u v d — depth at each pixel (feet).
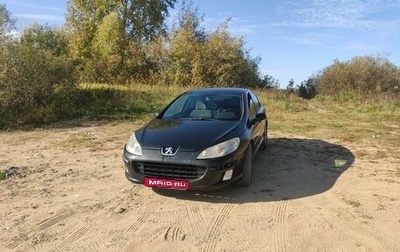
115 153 25.50
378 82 81.15
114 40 87.15
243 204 16.19
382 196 17.25
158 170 15.96
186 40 78.02
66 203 16.39
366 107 55.88
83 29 95.45
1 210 15.61
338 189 18.12
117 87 62.69
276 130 34.94
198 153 15.56
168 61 78.89
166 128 17.88
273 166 22.07
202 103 20.65
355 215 15.11
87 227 14.06
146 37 106.52
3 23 45.03
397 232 13.65
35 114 40.09
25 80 40.70
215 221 14.53
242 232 13.62
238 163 16.49
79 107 46.47
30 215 15.10
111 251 12.31
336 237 13.25
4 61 39.93
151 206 16.03
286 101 59.67
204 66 78.07
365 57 85.25
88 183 19.07
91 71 79.05
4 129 35.27
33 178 19.92
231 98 21.07
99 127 36.19
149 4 105.91
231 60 79.25
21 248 12.48
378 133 33.58
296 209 15.67
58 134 32.78
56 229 13.89
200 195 17.19
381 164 22.75
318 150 26.37
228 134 16.88
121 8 100.78
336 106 60.08
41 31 83.35
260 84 88.17
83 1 96.58
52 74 44.37
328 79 85.15
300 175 20.30
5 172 20.57
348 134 32.89
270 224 14.26
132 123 38.37
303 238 13.17
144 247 12.57
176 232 13.64
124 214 15.24
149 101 53.26
